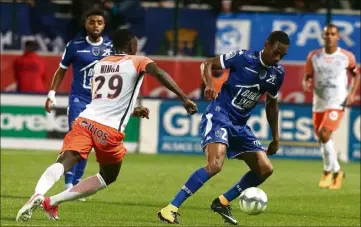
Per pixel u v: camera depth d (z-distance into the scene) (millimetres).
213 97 26250
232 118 27125
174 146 55562
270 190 39469
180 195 26297
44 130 55750
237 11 60250
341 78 41531
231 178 44156
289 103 55094
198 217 29484
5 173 42469
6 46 61344
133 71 24469
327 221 29906
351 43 59500
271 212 31797
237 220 29188
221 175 45438
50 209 25328
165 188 38781
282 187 40781
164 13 60469
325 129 41219
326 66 41406
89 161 50688
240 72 26781
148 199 34500
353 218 31000
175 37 60000
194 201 34438
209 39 60438
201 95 58969
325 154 41156
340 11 59500
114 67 24703
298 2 61344
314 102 42031
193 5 61594
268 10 60375
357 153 54594
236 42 60250
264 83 26891
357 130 54531
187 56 60375
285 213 31656
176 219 26172
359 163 54312
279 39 26375
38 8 61500
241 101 27000
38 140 55906
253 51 26859
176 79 59312
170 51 60625
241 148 27422
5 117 56062
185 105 23922
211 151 26422
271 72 26828
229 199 27594
